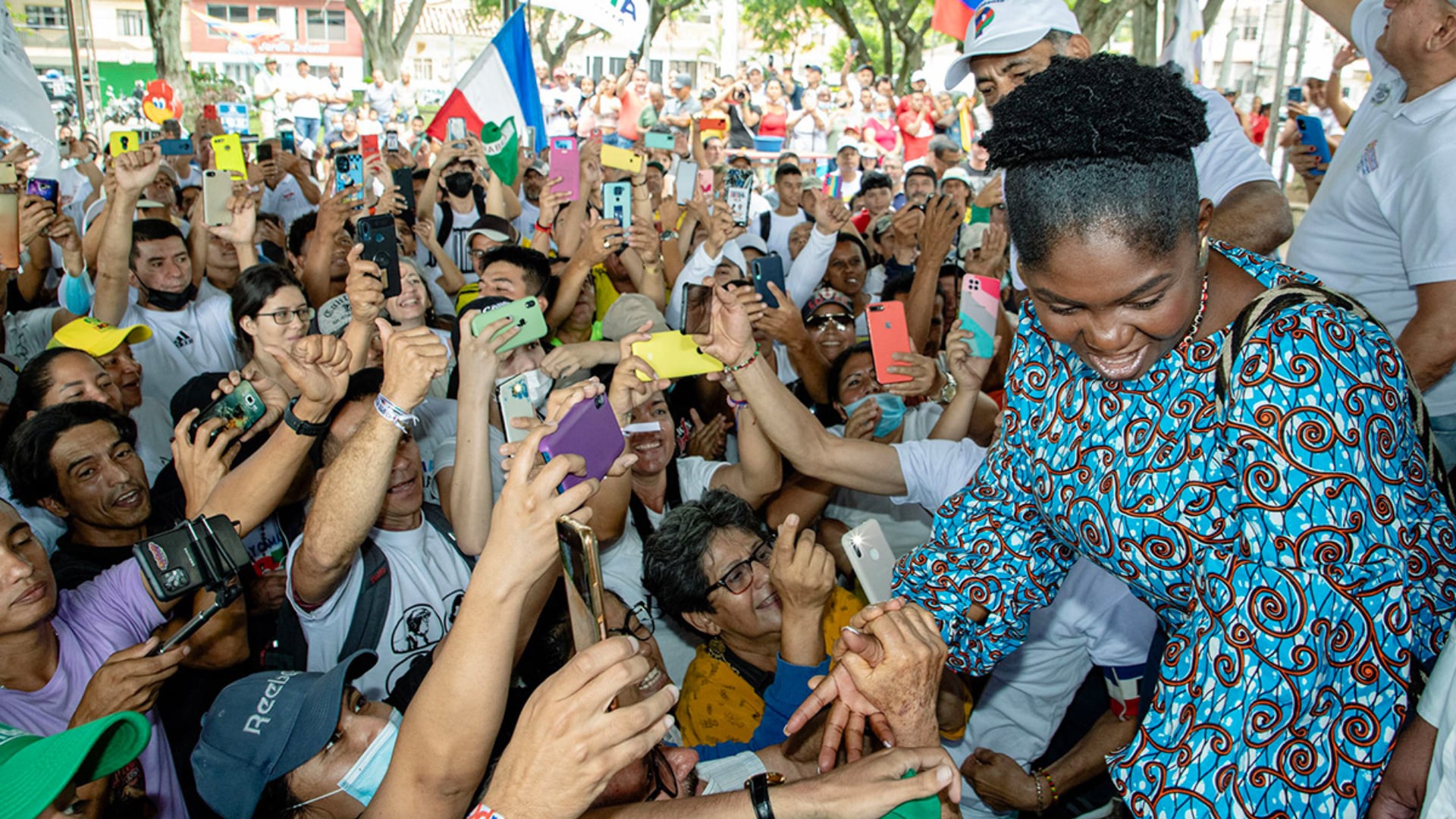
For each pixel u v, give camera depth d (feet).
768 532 8.62
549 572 6.28
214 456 8.11
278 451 7.73
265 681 5.80
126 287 14.60
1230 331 4.28
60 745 3.69
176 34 64.49
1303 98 35.53
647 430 9.89
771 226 25.84
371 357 12.73
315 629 7.93
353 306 10.38
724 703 8.40
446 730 4.15
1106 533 4.83
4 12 20.42
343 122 55.83
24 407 10.44
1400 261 8.60
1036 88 3.86
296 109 69.92
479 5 95.66
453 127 26.99
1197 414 4.40
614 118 57.36
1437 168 7.80
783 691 6.98
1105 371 4.27
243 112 39.96
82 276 16.11
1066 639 8.91
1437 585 4.32
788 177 25.86
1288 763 4.15
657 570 8.26
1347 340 4.11
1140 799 4.45
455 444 10.03
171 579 6.01
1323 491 4.01
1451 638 4.19
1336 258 9.05
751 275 12.22
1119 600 8.66
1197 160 8.29
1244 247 7.78
